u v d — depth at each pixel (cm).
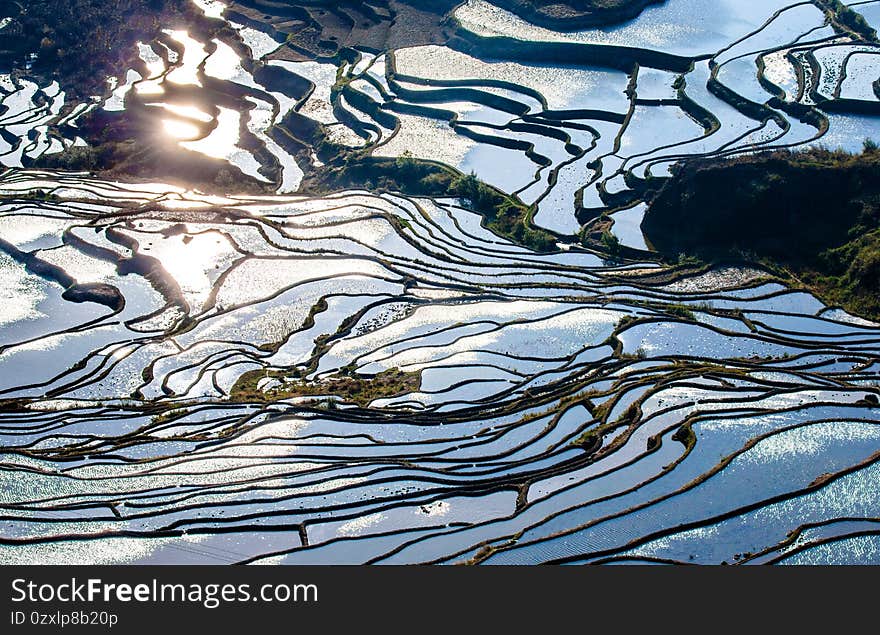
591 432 3588
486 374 4022
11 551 3130
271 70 7331
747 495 3231
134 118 7050
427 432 3666
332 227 5388
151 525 3228
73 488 3444
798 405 3700
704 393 3794
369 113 6644
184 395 4091
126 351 4441
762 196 4956
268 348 4391
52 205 5712
